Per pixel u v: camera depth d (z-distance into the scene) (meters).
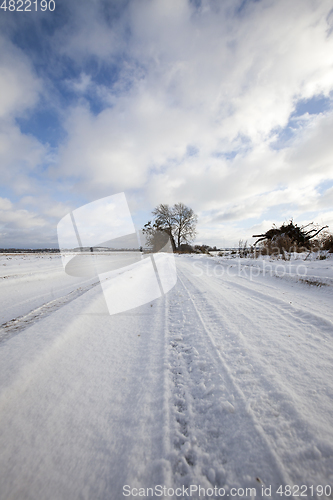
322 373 1.80
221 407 1.55
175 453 1.26
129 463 1.20
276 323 2.89
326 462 1.12
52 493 1.04
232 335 2.64
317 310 3.21
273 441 1.26
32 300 4.60
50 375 1.84
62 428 1.40
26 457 1.20
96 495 1.04
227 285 5.54
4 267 8.66
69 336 2.41
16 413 1.45
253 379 1.81
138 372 2.04
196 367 2.08
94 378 1.93
